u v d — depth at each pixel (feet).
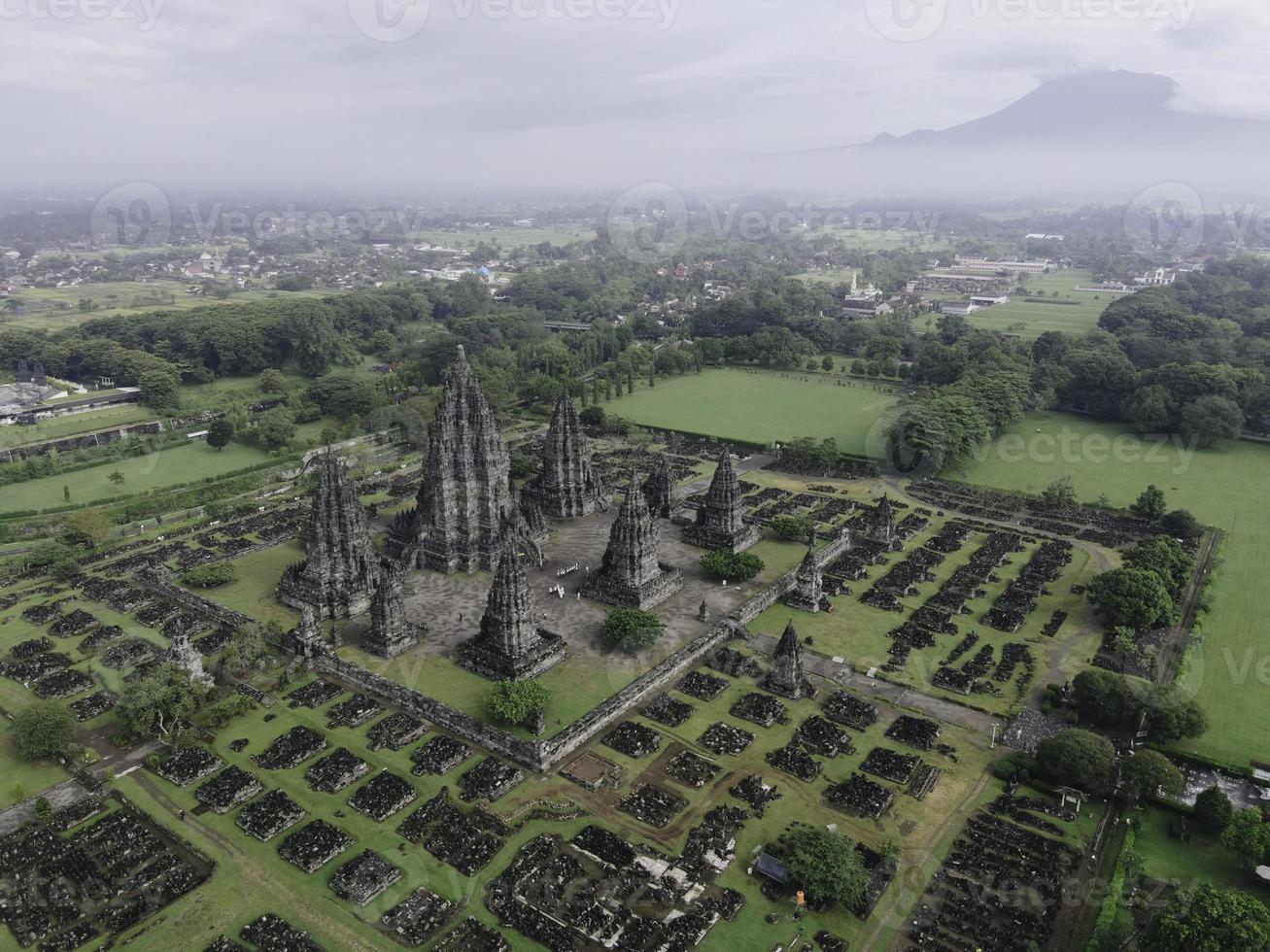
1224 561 542.16
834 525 615.98
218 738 365.40
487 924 271.69
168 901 279.69
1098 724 377.30
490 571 529.86
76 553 560.20
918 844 305.53
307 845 301.63
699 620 467.93
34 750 342.85
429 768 345.31
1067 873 292.61
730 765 349.41
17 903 280.10
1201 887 257.14
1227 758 350.64
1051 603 494.18
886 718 384.06
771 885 288.10
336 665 415.44
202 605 476.54
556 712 382.42
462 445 515.50
